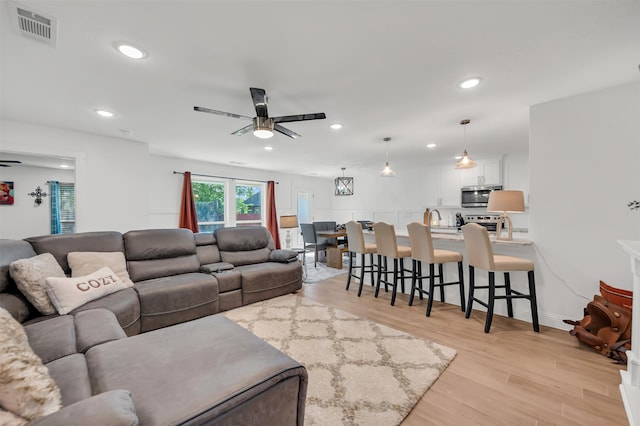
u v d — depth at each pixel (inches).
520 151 195.3
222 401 34.5
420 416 59.0
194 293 111.1
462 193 230.4
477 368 76.8
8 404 28.6
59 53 71.1
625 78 85.7
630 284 89.6
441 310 122.3
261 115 95.0
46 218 231.3
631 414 51.7
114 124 130.3
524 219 207.3
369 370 75.4
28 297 74.2
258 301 133.9
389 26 61.6
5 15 56.7
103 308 78.9
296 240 311.7
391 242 129.4
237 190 264.2
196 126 133.2
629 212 89.6
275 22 59.9
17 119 122.3
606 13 57.1
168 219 213.3
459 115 119.0
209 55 72.7
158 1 53.1
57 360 48.5
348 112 115.1
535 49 70.6
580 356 82.6
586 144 96.1
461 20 59.6
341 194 287.3
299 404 43.1
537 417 58.4
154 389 36.9
